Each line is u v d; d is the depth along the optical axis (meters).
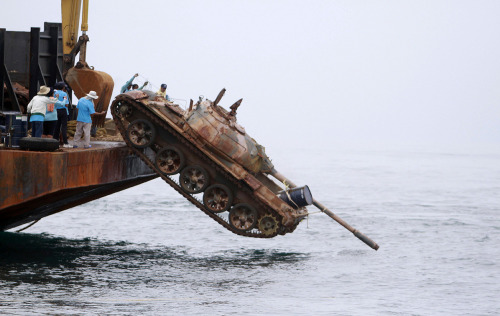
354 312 61.56
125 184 93.31
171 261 80.31
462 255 88.31
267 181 86.50
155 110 80.50
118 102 82.00
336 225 110.31
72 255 81.00
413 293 69.25
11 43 108.81
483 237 101.38
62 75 108.62
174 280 70.75
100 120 98.06
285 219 81.06
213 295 65.44
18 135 80.81
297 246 92.88
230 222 82.25
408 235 102.25
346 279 74.19
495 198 161.50
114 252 84.12
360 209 133.00
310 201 83.38
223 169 81.06
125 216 113.56
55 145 73.12
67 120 91.06
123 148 84.12
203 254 85.50
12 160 70.94
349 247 92.75
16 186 71.06
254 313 59.84
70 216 111.75
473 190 184.50
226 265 79.25
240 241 95.50
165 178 82.25
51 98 79.38
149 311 58.94
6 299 60.19
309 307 62.53
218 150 80.44
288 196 83.31
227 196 81.81
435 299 67.25
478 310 63.84
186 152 82.00
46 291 63.78
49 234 95.44
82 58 102.00
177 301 62.62
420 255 88.06
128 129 81.75
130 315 57.47
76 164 74.44
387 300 66.25
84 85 96.31
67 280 68.44
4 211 74.88
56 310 57.53
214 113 81.06
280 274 75.56
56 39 106.25
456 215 125.88
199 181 81.75
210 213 82.44
